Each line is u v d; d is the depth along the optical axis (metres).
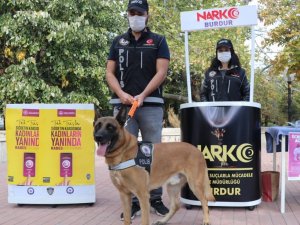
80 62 18.19
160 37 5.50
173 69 20.53
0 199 7.03
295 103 30.69
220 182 5.83
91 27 17.64
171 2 22.80
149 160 4.45
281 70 13.05
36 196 6.37
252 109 5.84
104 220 5.53
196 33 20.59
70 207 6.38
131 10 5.32
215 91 6.26
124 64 5.47
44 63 18.25
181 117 6.16
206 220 4.95
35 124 6.36
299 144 5.66
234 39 19.48
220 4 21.27
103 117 4.37
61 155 6.37
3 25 16.69
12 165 6.41
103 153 4.18
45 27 16.78
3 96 16.86
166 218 5.21
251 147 5.83
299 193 7.36
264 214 5.68
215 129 5.80
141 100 5.05
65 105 6.36
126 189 4.48
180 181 5.09
